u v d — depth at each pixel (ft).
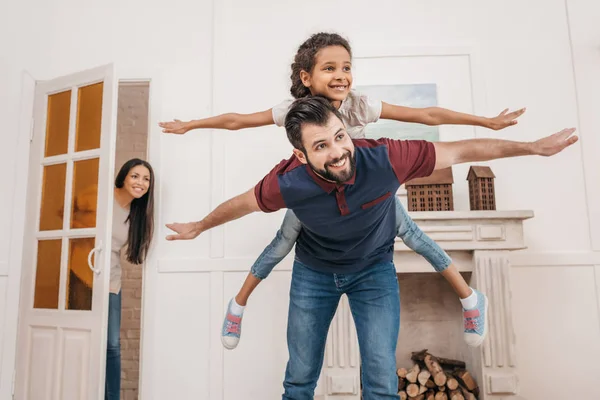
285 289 8.14
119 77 8.82
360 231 4.50
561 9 8.76
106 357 7.53
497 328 6.88
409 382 7.45
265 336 8.04
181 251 8.34
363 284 4.96
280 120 5.27
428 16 8.84
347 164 3.86
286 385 5.23
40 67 8.89
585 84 8.51
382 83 8.61
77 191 7.70
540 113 8.50
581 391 7.72
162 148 8.61
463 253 7.20
